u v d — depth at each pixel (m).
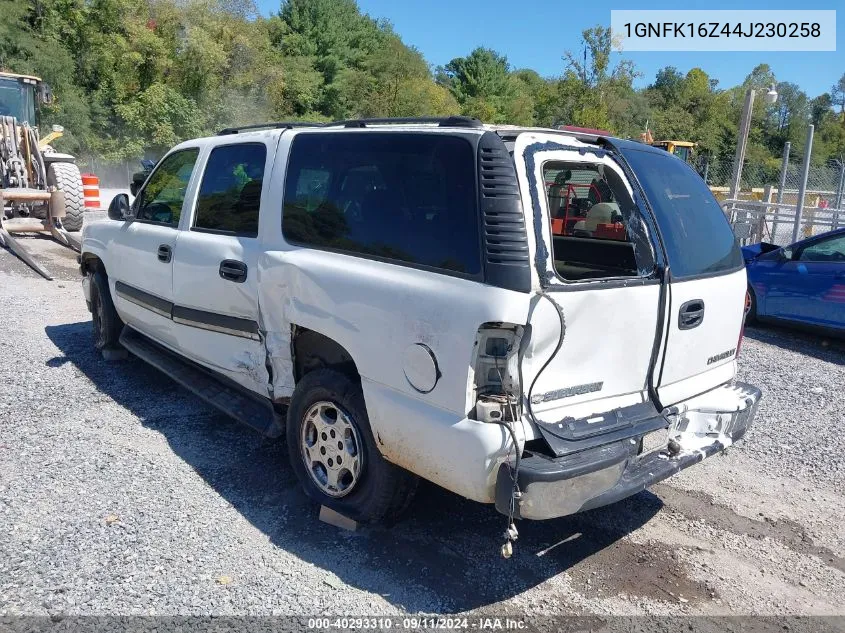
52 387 5.27
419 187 3.13
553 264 2.85
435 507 3.82
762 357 7.44
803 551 3.62
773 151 60.47
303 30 49.19
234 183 4.26
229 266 4.04
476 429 2.77
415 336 2.96
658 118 58.25
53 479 3.87
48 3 32.16
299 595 3.01
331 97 48.56
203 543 3.34
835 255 7.89
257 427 4.04
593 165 3.29
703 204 3.83
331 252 3.47
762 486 4.34
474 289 2.78
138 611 2.84
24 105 14.08
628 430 3.09
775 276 8.38
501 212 2.79
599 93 33.03
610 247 4.54
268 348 3.83
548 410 2.91
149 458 4.20
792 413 5.66
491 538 3.56
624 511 3.96
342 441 3.46
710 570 3.40
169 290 4.62
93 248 5.79
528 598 3.09
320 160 3.69
